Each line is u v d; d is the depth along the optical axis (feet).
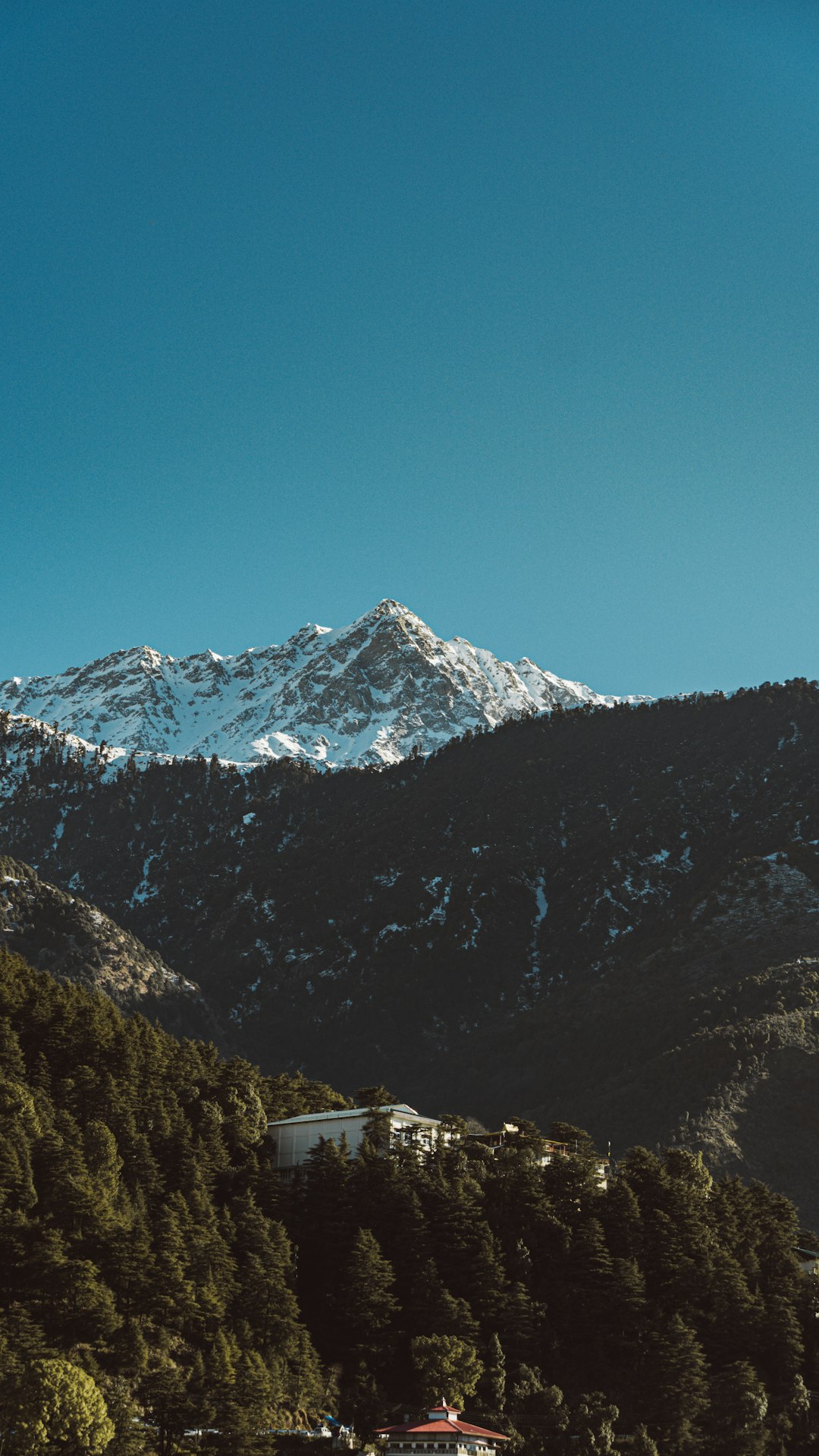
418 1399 352.69
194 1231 357.41
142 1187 382.22
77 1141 378.32
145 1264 332.80
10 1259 328.49
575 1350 385.29
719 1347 396.78
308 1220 406.21
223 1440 299.79
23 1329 302.66
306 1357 347.97
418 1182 410.93
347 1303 367.86
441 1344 349.00
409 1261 384.88
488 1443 323.16
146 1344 323.37
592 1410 349.61
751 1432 362.94
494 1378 355.77
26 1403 276.62
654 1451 341.41
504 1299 380.17
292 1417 329.72
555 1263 403.34
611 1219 418.92
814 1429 377.91
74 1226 339.16
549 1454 332.19
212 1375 311.88
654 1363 373.20
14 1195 345.31
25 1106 380.78
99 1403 282.77
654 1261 408.87
